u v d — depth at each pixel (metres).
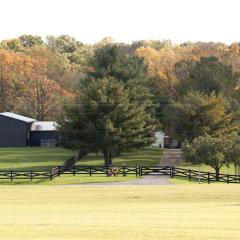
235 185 77.81
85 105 110.56
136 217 43.59
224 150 95.31
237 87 153.75
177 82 146.88
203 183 84.94
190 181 88.62
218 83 133.75
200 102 120.75
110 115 109.94
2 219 42.62
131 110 110.81
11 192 69.12
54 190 70.88
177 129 124.25
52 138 150.12
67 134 110.56
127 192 67.88
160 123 135.25
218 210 49.38
